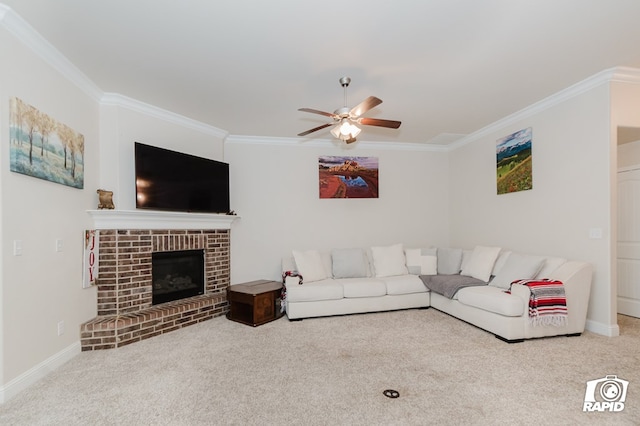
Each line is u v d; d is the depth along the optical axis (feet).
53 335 8.71
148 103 12.33
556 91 11.89
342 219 18.01
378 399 7.04
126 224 11.38
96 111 11.22
